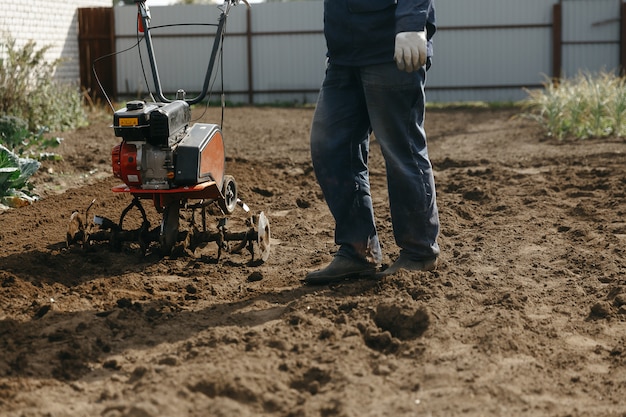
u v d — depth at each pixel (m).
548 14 32.75
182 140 7.93
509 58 33.19
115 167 7.75
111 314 6.68
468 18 33.09
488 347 6.00
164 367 5.54
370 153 17.61
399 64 6.76
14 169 11.12
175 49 33.84
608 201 11.65
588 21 32.59
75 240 8.52
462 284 7.55
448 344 6.08
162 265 8.29
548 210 11.19
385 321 6.50
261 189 12.91
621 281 7.70
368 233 7.67
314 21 33.50
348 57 7.25
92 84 33.28
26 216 10.63
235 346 5.95
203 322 6.63
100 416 4.88
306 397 5.16
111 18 33.03
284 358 5.75
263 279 7.95
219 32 8.43
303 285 7.68
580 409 5.12
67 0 30.98
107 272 8.05
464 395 5.18
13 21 26.06
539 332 6.43
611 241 9.33
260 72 34.00
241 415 4.81
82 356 5.85
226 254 8.94
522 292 7.43
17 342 6.11
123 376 5.53
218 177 8.42
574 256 8.70
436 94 33.69
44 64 23.45
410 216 7.51
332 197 7.54
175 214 8.24
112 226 8.47
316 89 33.97
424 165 7.47
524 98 33.34
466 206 11.34
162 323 6.62
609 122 20.95
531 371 5.65
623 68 32.59
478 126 24.00
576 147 18.25
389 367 5.64
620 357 5.95
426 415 4.91
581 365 5.84
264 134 21.70
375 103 7.24
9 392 5.20
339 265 7.59
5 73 21.27
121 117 7.45
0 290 7.20
